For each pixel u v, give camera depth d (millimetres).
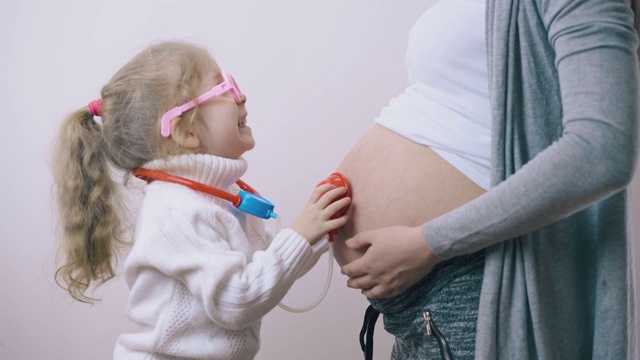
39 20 1693
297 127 1670
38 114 1714
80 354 1744
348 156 1129
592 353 904
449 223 838
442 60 959
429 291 954
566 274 897
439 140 949
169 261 1056
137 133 1174
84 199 1230
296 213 1678
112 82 1213
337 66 1652
